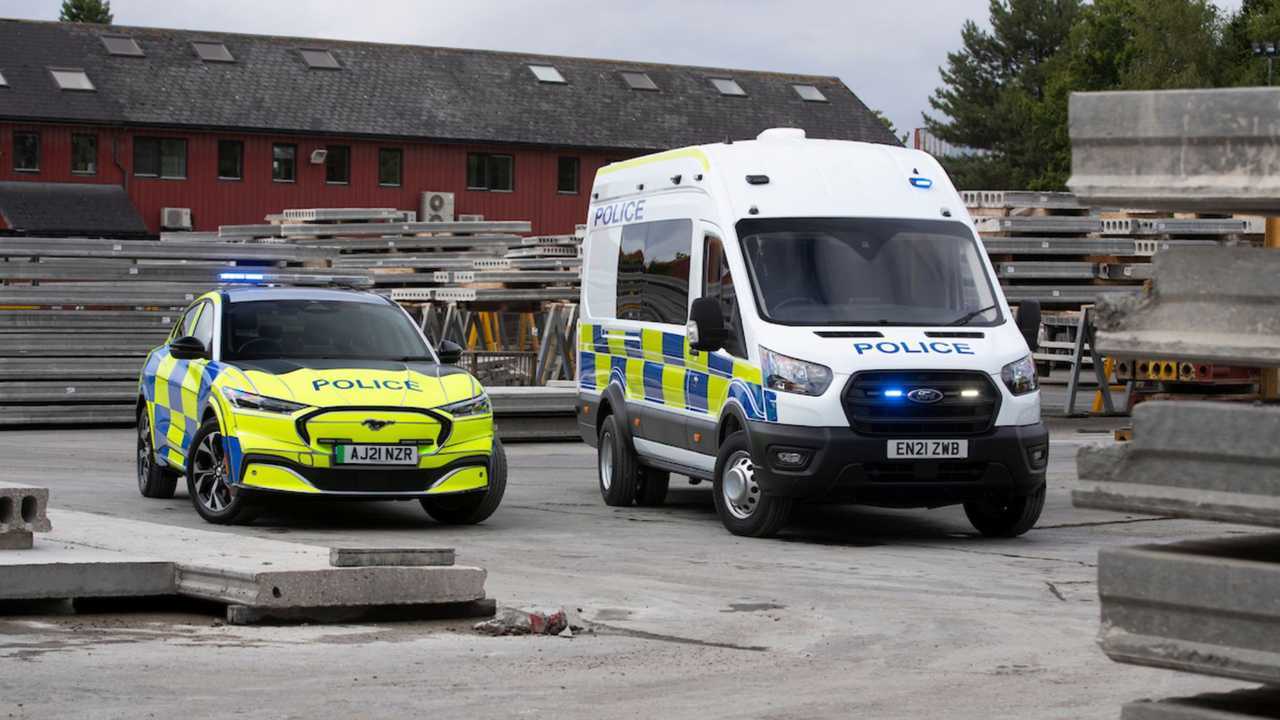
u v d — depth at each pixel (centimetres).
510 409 2008
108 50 5125
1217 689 599
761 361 1091
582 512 1264
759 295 1117
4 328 2081
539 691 589
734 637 719
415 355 1207
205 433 1138
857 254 1137
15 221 4678
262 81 5259
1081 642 711
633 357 1294
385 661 648
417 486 1097
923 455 1069
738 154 1195
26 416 2098
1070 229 2450
